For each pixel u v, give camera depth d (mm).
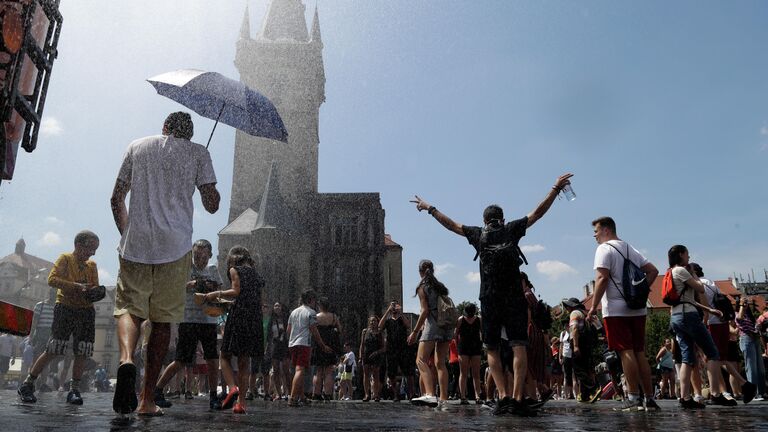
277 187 47781
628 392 5020
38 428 2215
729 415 4121
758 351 7797
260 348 4617
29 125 2852
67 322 5148
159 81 4426
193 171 3654
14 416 2875
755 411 4719
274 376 9609
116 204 3547
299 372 7121
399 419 3582
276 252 44625
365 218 48750
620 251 5027
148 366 3477
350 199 49250
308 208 49000
